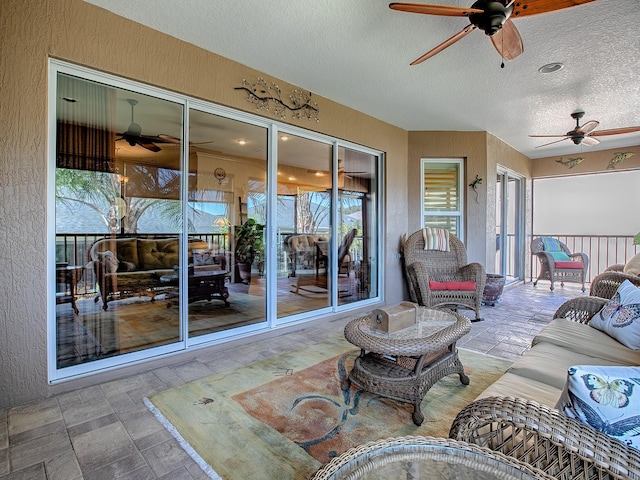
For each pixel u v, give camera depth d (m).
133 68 2.52
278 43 2.82
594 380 0.90
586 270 6.24
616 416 0.86
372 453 0.97
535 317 4.27
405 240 5.16
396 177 5.06
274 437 1.76
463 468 0.92
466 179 5.30
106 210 2.97
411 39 2.76
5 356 2.07
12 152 2.07
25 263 2.13
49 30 2.17
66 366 2.41
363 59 3.09
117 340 2.97
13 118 2.07
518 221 7.16
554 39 2.72
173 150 3.38
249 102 3.24
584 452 0.87
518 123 4.91
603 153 6.46
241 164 4.58
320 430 1.82
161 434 1.79
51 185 2.32
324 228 4.33
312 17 2.47
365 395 2.21
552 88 3.70
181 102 2.92
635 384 0.86
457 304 4.15
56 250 2.40
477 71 3.31
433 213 5.42
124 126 3.22
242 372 2.59
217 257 4.48
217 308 4.05
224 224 4.70
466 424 1.06
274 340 3.40
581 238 7.81
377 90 3.78
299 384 2.37
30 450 1.65
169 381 2.44
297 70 3.31
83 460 1.58
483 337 3.45
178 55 2.76
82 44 2.30
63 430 1.82
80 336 2.64
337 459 0.94
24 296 2.13
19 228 2.11
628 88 3.71
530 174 7.28
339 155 4.36
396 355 1.88
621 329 1.96
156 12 2.42
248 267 4.27
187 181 3.25
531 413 0.97
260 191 3.88
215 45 2.87
